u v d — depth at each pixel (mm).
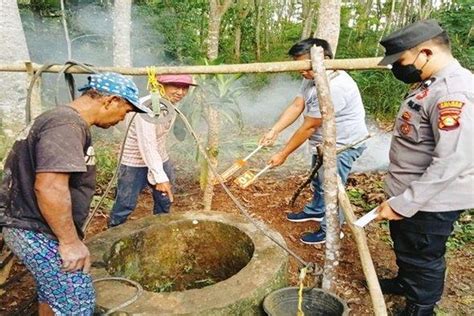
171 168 3934
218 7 6027
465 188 2625
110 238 3137
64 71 2750
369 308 3305
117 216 3762
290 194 5137
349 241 4148
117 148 6277
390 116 8109
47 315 2562
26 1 8406
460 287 3533
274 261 2922
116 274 3070
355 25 11844
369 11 11859
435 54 2525
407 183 2748
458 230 4309
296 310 2746
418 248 2846
